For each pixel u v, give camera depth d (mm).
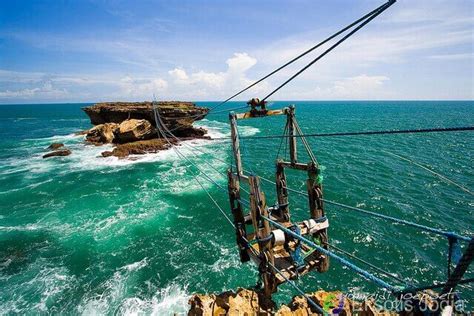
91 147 60188
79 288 17891
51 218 27516
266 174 40531
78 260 20688
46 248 22312
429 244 21703
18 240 23438
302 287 17516
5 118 149625
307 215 26984
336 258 5117
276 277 8289
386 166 42156
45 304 16703
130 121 58062
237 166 9266
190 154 52500
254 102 9469
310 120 115625
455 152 49750
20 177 40625
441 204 28484
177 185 36031
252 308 10344
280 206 10477
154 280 18422
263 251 8125
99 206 30062
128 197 32375
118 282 18344
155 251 21484
